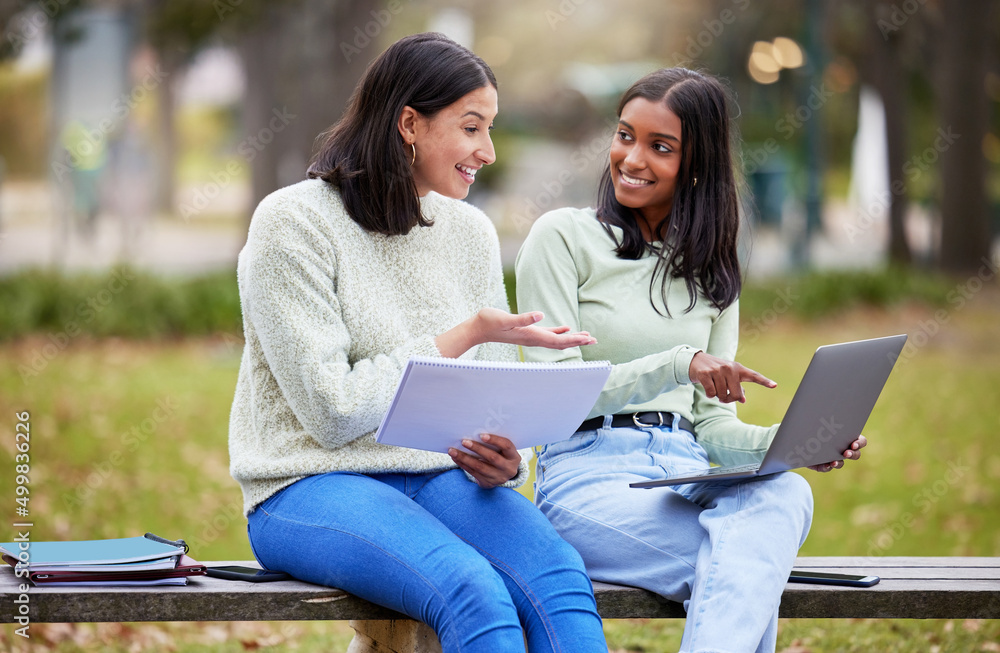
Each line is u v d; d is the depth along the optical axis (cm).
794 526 330
